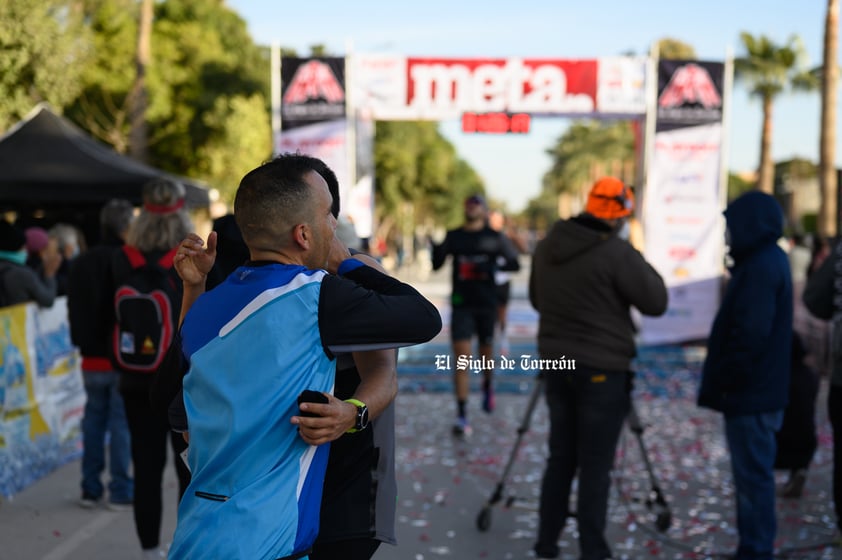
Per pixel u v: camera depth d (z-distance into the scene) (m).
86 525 4.76
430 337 2.04
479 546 4.59
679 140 12.59
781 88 32.81
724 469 6.21
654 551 4.47
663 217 12.66
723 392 4.05
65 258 7.01
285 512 1.85
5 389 5.30
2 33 16.22
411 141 44.19
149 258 3.94
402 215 47.59
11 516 4.90
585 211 4.13
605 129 64.19
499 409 8.30
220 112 28.58
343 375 2.20
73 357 6.38
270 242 2.03
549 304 4.15
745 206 3.97
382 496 2.28
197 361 1.94
